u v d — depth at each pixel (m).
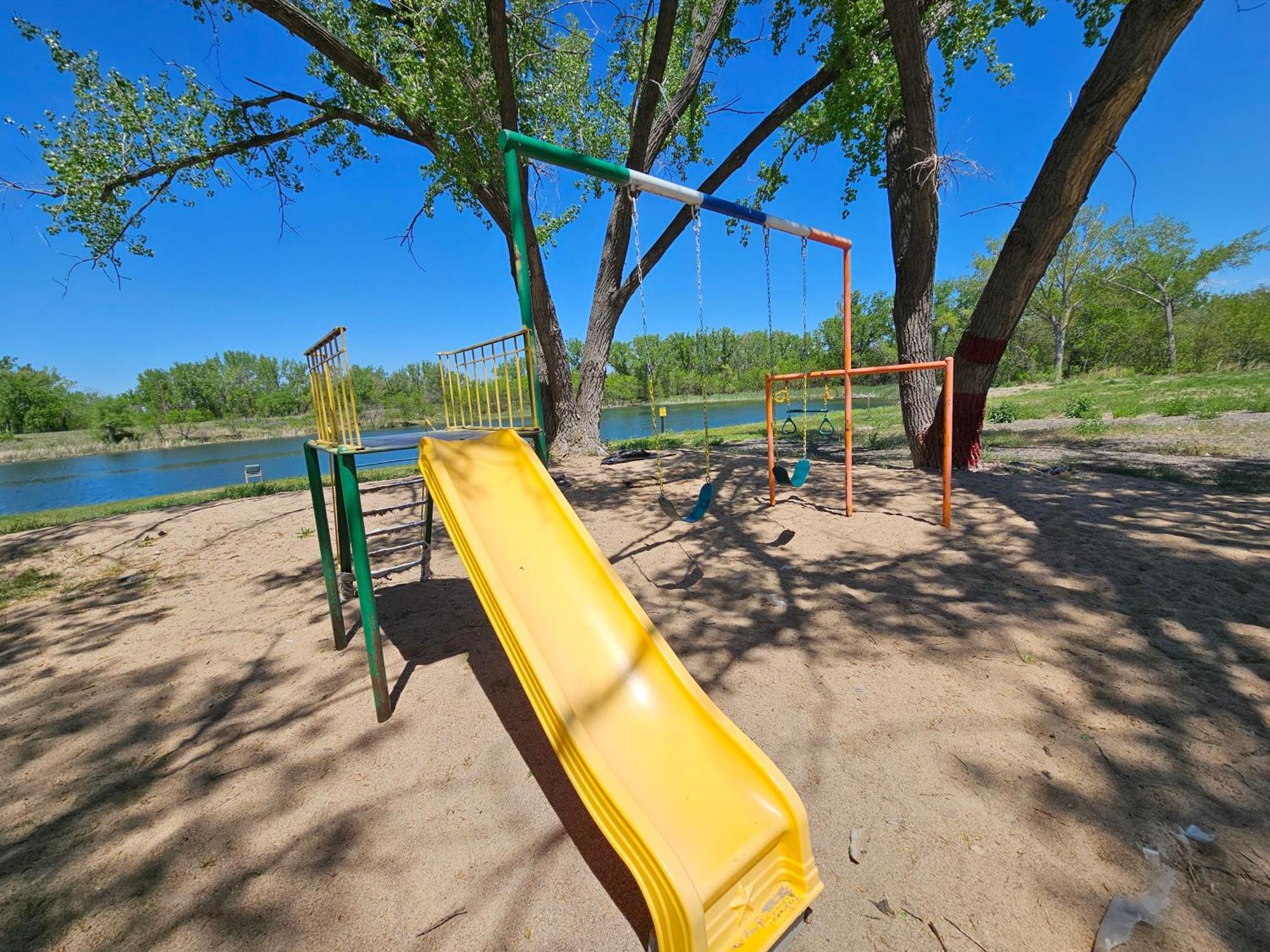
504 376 3.10
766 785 1.54
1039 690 2.40
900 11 5.80
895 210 7.77
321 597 4.21
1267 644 2.60
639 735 1.77
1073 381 34.25
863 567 4.04
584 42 10.30
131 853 1.82
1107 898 1.47
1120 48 4.94
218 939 1.50
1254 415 12.09
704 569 4.27
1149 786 1.83
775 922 1.39
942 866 1.60
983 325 6.58
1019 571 3.73
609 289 11.47
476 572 1.94
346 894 1.63
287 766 2.23
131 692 2.92
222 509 7.79
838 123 8.36
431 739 2.36
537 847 1.78
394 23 8.08
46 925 1.57
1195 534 4.18
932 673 2.60
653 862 1.28
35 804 2.09
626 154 11.64
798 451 11.30
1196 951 1.31
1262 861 1.53
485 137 8.29
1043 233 5.83
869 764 2.03
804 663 2.78
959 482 6.49
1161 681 2.39
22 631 3.95
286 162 9.95
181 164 8.65
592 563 2.29
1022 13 7.89
